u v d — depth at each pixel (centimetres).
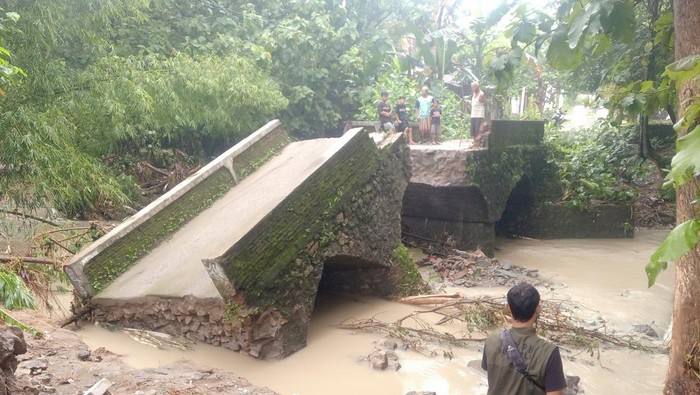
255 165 905
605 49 521
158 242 765
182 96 1212
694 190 368
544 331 693
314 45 1580
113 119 1004
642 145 1436
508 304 336
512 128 1252
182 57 1247
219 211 791
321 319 729
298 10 1634
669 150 1914
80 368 501
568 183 1430
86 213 1173
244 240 575
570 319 736
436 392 537
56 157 861
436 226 1204
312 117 1673
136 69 1119
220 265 554
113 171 1305
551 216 1374
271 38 1535
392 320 730
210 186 838
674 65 307
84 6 969
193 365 556
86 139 1045
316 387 544
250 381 552
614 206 1395
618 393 546
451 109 1917
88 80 1000
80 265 684
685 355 393
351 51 1680
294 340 623
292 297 625
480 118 1392
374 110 1744
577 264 1116
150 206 774
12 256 754
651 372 599
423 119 1582
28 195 890
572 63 505
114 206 1184
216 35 1485
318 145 902
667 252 252
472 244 1158
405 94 1788
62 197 875
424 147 1188
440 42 2009
